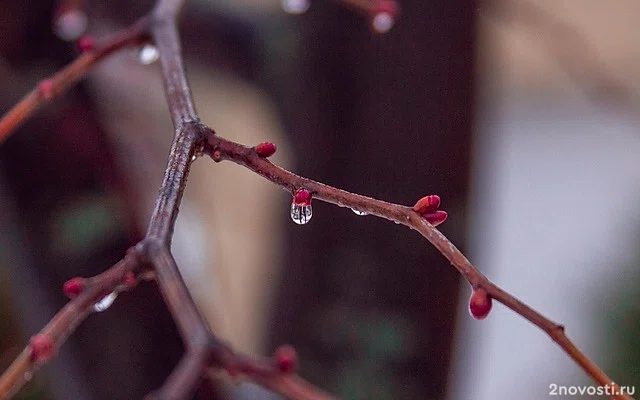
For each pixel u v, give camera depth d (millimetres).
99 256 586
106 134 601
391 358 667
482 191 736
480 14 667
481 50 681
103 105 631
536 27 725
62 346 588
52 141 584
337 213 678
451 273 663
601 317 826
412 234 662
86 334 585
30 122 582
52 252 585
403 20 645
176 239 739
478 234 713
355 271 675
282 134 722
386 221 666
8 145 580
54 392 621
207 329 417
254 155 439
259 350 797
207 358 413
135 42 511
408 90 651
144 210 622
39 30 588
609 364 790
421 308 664
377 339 668
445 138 653
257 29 672
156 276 419
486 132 757
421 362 669
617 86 756
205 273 802
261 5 686
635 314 801
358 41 655
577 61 739
